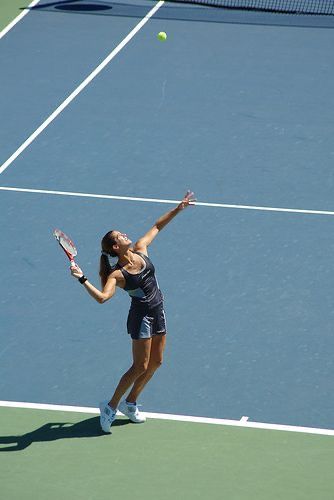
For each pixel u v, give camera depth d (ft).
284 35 193.98
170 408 95.91
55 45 189.26
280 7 210.18
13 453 88.84
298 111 162.09
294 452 88.74
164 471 86.28
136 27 197.88
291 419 94.02
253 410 95.55
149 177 142.10
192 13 206.28
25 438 91.04
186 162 146.30
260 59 182.29
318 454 88.48
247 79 173.99
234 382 99.96
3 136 154.71
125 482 84.79
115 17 203.51
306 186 139.33
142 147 150.92
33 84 172.86
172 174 142.92
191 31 195.83
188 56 183.52
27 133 155.53
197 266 120.47
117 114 161.58
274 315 111.04
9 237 127.34
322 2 214.28
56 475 85.81
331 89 169.99
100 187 139.44
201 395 97.96
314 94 168.14
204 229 128.57
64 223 130.31
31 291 115.96
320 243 125.29
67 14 205.16
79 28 197.47
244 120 159.12
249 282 117.19
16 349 105.40
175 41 190.49
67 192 138.21
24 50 187.11
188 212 132.57
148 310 90.38
